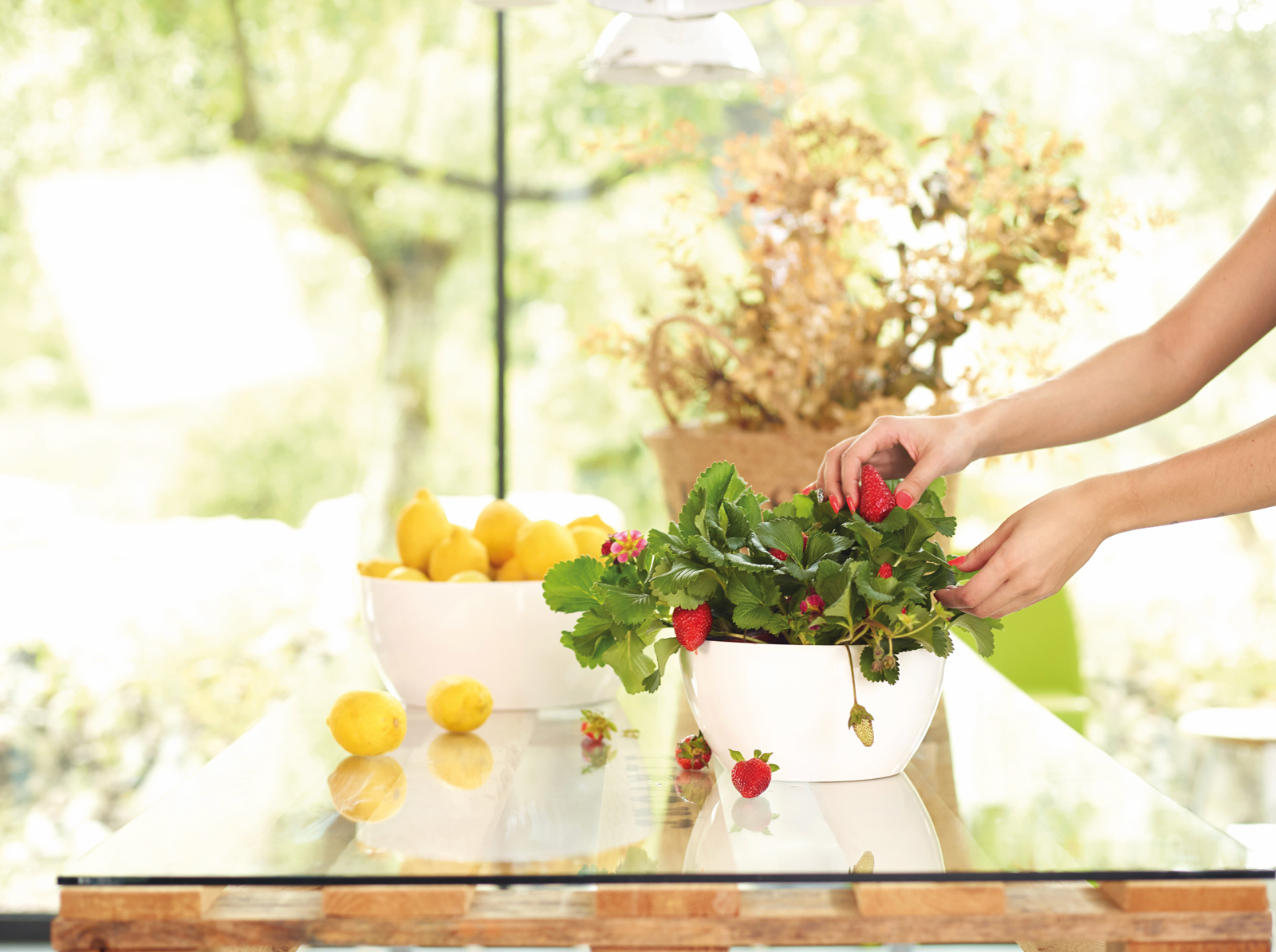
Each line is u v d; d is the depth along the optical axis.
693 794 0.86
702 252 3.38
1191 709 3.24
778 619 0.86
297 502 3.57
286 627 3.50
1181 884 0.70
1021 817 0.81
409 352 3.64
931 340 2.02
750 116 3.40
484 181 3.60
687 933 0.69
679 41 1.52
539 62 3.52
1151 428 3.23
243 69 3.48
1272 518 3.18
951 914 0.70
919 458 1.02
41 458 3.41
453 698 1.04
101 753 3.32
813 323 1.97
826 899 0.73
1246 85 3.16
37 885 3.20
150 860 0.73
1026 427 1.09
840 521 0.93
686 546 0.87
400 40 3.53
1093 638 3.26
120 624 3.39
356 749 0.96
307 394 3.60
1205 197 3.19
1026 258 2.03
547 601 0.93
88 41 3.38
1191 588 3.23
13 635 3.32
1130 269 3.09
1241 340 1.14
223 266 3.51
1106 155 3.22
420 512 1.21
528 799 0.85
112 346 3.44
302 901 0.73
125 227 3.44
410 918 0.70
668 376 2.07
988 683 1.26
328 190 3.57
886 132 3.34
